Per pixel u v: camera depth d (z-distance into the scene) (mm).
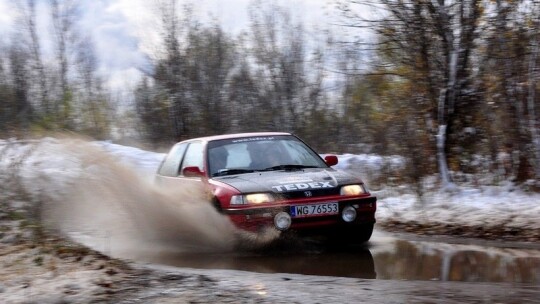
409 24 12398
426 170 12781
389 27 12633
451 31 12180
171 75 25719
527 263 6125
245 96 26375
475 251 6926
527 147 11203
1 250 7070
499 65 11703
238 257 6953
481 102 12211
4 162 10281
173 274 5652
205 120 25812
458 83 12328
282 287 5082
